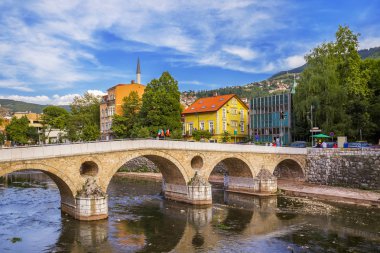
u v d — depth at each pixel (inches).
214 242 1091.9
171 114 2760.8
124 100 3186.5
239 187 2030.0
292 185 2105.1
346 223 1288.1
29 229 1185.4
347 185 1927.9
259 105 3137.3
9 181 2378.2
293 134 2861.7
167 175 1764.3
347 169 1939.0
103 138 3764.8
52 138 4362.7
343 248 1016.9
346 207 1558.8
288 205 1630.2
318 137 2298.2
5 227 1205.1
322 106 2369.6
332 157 2021.4
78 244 1053.8
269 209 1549.0
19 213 1393.9
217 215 1449.3
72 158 1266.0
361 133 2338.8
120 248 1029.2
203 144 1702.8
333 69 2415.1
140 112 2896.2
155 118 2679.6
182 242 1091.9
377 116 2400.3
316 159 2110.0
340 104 2337.6
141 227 1255.5
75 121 3619.6
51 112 3737.7
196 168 1726.1
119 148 1398.9
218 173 2527.1
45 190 1967.3
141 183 2310.5
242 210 1541.6
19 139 3932.1
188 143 1644.9
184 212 1496.1
